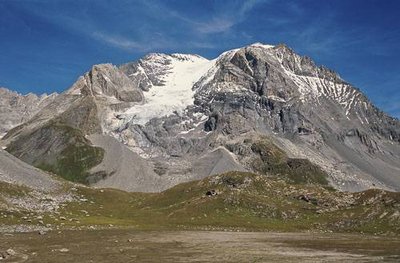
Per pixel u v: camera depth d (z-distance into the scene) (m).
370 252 115.06
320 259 99.94
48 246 108.75
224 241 138.75
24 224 168.75
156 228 192.62
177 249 113.56
